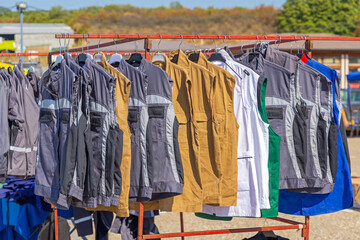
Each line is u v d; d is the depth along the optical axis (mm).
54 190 3381
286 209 3920
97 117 3326
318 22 70938
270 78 3697
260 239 3941
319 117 3748
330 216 6672
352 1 70875
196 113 3508
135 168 3400
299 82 3730
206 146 3492
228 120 3488
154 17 88125
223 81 3506
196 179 3461
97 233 4352
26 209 4496
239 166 3574
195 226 6145
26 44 35750
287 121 3672
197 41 23922
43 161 3441
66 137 3320
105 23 84562
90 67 3348
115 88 3338
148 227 4348
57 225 4266
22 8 24969
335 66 23703
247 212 3562
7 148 5023
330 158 3760
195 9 89562
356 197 6211
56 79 3406
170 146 3398
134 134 3406
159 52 3633
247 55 3791
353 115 18422
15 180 5234
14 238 4629
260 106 3551
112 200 3291
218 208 3596
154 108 3418
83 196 3293
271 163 3582
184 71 3492
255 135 3555
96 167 3326
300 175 3680
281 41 4395
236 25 84250
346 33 69688
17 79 5258
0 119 5004
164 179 3400
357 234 5848
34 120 5395
